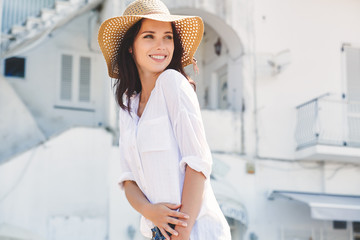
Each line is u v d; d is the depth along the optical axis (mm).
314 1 15102
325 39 15023
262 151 14211
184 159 1980
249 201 13844
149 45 2176
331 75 14914
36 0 14711
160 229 1986
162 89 2074
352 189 14633
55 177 12328
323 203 13148
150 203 2051
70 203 12320
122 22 2219
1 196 11914
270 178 14133
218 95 15750
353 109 14742
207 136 13914
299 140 14422
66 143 12516
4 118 13805
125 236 12484
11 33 13250
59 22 13297
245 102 14281
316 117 14062
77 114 14930
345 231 14438
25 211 12016
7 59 14516
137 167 2129
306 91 14688
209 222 1998
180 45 2334
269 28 14680
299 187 14344
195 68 2410
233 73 14773
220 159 13797
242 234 13859
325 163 14562
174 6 13805
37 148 12320
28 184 12133
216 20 14414
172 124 2045
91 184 12523
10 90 13938
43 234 12031
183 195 1968
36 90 14672
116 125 13062
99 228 12383
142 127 2092
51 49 14938
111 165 12734
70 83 14992
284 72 14617
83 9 13672
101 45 2328
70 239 12180
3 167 12031
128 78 2305
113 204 12570
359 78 15094
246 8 14562
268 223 13906
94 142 12703
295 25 14867
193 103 2033
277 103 14461
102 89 15078
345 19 15234
